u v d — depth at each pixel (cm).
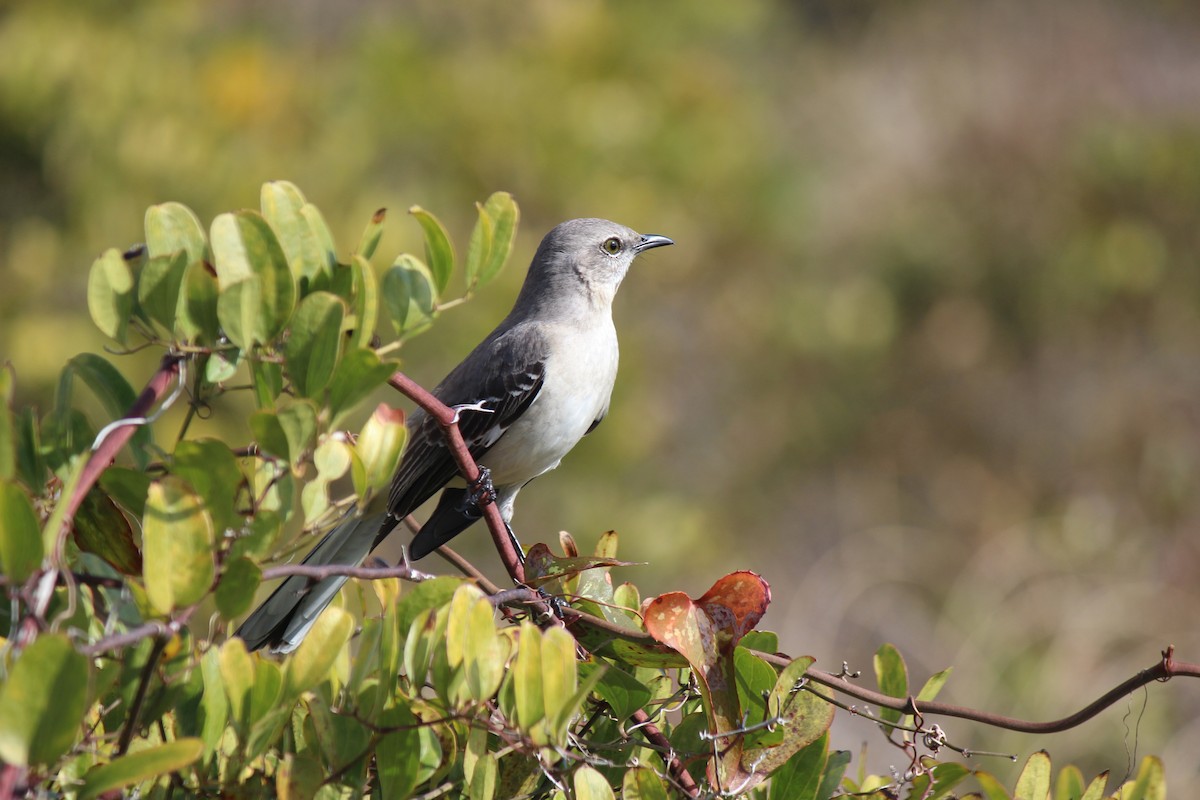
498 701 362
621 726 394
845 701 1209
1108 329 1850
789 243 1777
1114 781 1104
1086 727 1137
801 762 405
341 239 1209
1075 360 1820
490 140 1384
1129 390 1766
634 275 1572
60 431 353
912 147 2169
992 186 2022
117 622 324
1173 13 2514
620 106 1474
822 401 1750
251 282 338
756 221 1664
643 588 1331
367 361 339
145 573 286
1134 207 1952
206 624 648
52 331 1149
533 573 439
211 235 350
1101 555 1470
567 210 1414
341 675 361
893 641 1369
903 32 2561
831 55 2520
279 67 1333
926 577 1474
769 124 2034
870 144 2184
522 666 333
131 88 1233
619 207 1445
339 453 359
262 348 350
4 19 1262
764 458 1684
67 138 1203
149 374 1153
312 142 1294
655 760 410
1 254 1201
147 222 365
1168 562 1484
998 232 1956
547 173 1404
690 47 1656
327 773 338
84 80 1213
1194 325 1827
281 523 323
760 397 1722
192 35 1358
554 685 332
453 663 338
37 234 1191
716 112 1578
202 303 346
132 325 352
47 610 328
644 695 396
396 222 1247
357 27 1520
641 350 1458
